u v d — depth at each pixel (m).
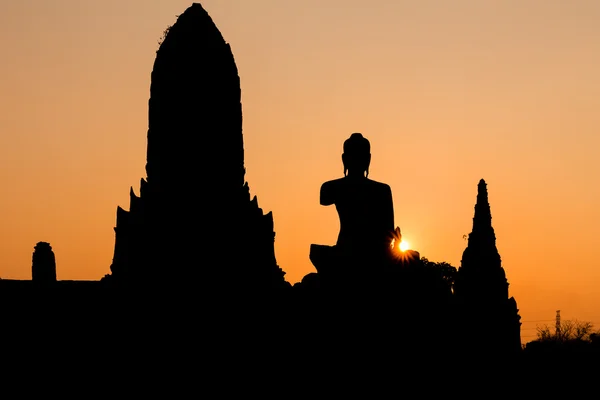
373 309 52.62
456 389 54.53
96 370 63.59
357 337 52.38
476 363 57.09
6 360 64.88
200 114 71.12
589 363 90.31
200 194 69.44
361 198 53.75
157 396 61.56
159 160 70.88
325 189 54.34
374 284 52.91
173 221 68.25
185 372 61.97
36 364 64.69
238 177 72.06
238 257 68.31
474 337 57.44
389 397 51.91
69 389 63.22
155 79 72.00
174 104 71.19
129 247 68.19
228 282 66.69
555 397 81.44
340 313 52.69
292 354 55.50
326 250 53.97
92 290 69.31
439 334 53.84
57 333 66.19
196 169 70.31
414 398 52.22
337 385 52.22
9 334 66.44
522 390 72.50
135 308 65.56
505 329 72.56
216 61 72.12
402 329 52.59
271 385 58.25
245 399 59.88
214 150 71.06
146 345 63.69
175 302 65.25
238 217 69.38
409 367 52.38
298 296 55.62
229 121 72.12
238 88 73.00
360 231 53.53
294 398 54.34
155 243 67.69
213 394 60.66
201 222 68.31
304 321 54.06
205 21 72.81
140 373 62.59
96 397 62.62
